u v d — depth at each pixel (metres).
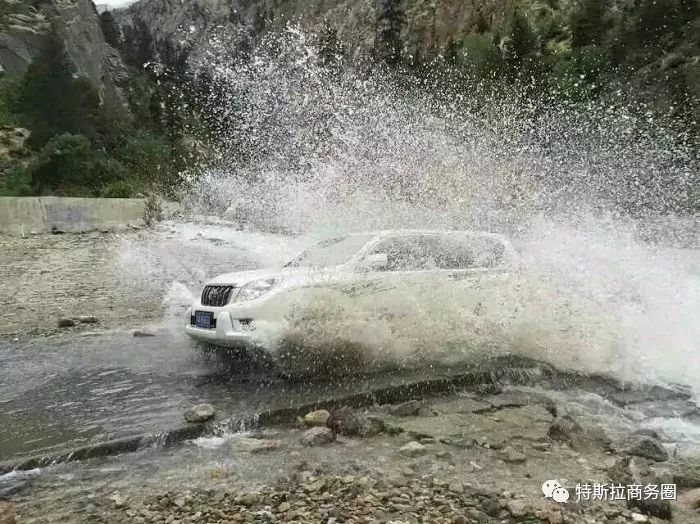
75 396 5.40
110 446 4.11
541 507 3.19
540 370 6.08
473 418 4.74
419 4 97.38
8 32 47.25
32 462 3.86
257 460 3.92
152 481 3.60
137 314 10.23
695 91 35.56
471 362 6.33
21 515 3.17
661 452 4.05
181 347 7.59
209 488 3.47
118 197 29.67
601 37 56.75
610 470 3.65
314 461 3.89
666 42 45.31
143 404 5.10
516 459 3.88
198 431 4.43
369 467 3.76
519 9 78.81
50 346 7.73
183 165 33.66
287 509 3.18
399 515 3.12
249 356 6.00
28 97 39.03
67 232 20.89
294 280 6.00
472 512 3.15
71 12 58.22
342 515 3.10
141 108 53.56
